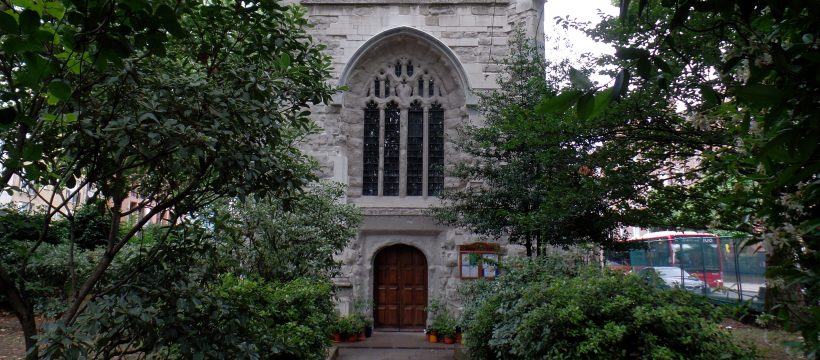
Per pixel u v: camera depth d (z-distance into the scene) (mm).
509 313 6406
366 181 13797
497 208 10062
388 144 13953
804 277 2240
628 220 7777
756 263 13539
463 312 8617
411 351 11242
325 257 9516
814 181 2330
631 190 7434
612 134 7531
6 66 3391
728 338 5000
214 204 6883
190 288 3756
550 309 5465
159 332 3514
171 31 2768
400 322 13578
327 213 10117
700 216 7070
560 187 7961
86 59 3104
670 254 18094
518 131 8883
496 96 10414
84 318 3203
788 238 2316
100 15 2686
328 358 9312
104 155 3721
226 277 6023
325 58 5680
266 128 4402
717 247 15289
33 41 2482
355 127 13844
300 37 5355
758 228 3010
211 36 4719
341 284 12781
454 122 13758
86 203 3947
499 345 6445
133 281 3816
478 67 13562
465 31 13742
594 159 7586
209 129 3643
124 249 5594
